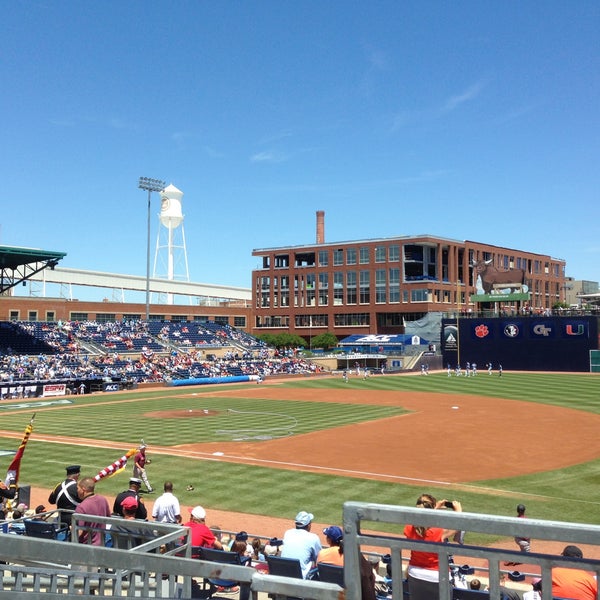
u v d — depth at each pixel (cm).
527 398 5856
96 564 370
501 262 12988
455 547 346
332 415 4778
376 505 355
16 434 3875
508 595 834
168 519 1456
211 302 14325
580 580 663
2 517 1449
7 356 7344
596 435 3772
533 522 323
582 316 8944
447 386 7206
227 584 907
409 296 11312
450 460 3039
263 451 3272
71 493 1044
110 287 11462
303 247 12712
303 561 869
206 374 8431
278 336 11706
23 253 6456
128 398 6269
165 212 12775
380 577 1080
